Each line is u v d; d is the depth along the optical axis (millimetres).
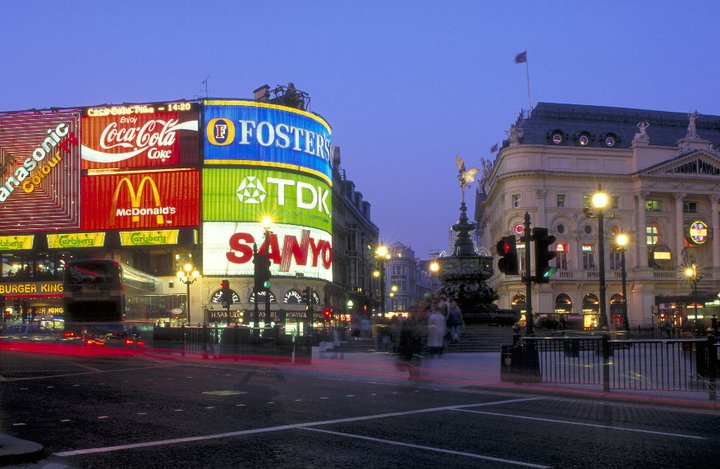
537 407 13797
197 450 9141
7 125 73188
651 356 16016
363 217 116750
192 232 69812
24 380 18734
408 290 184000
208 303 69438
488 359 26859
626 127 90438
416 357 19484
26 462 8359
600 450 9211
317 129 76250
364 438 10047
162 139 71062
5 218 72375
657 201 87375
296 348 26438
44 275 73312
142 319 44406
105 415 12234
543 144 85750
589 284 83188
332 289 83562
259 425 11195
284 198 71812
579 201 84375
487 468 8141
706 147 87438
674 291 84688
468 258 43531
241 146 70938
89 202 71312
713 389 14523
